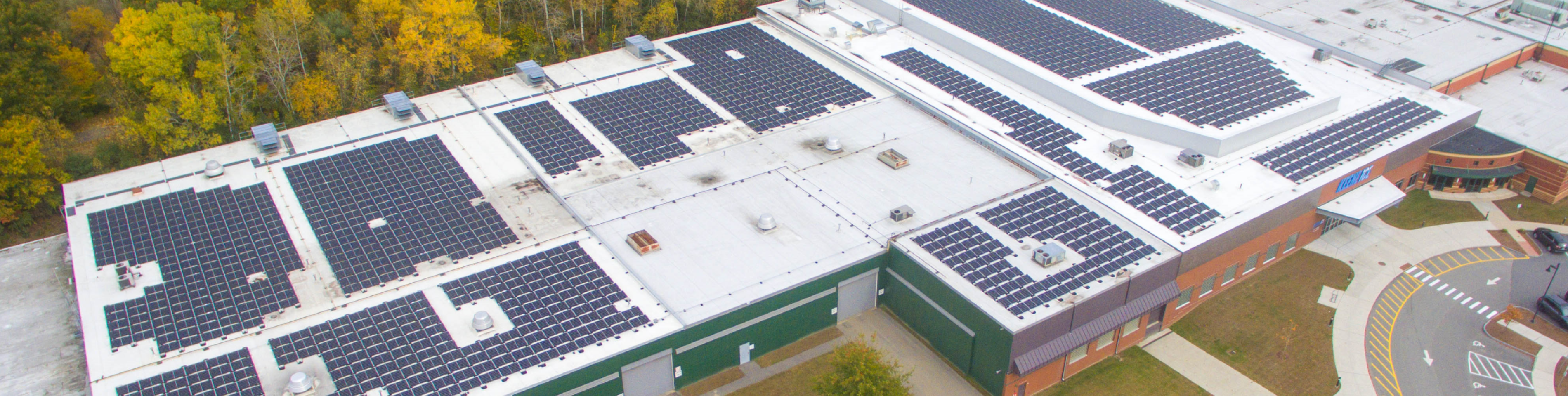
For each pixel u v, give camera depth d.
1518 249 114.56
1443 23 157.12
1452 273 110.19
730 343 92.38
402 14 140.88
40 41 126.75
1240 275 108.25
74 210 106.06
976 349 91.31
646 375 88.69
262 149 116.38
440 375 82.62
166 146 120.06
